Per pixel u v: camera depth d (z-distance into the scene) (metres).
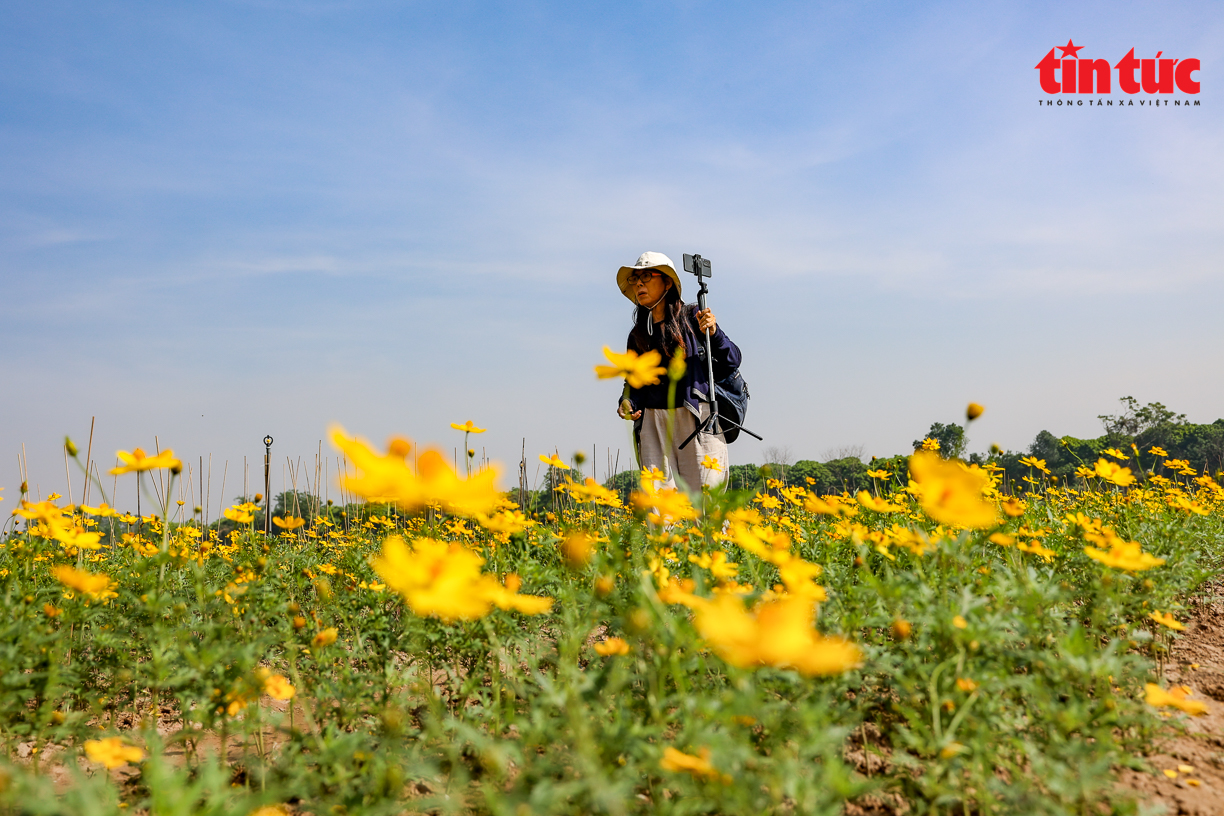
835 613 1.91
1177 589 2.77
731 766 1.25
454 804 1.45
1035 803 1.41
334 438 1.05
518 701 2.13
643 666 1.69
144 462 2.09
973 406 2.22
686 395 4.43
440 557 1.10
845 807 1.71
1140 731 1.89
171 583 2.96
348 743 1.63
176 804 1.07
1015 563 2.27
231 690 1.85
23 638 1.98
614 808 1.19
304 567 3.28
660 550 1.89
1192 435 42.53
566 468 3.42
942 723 1.71
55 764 2.11
